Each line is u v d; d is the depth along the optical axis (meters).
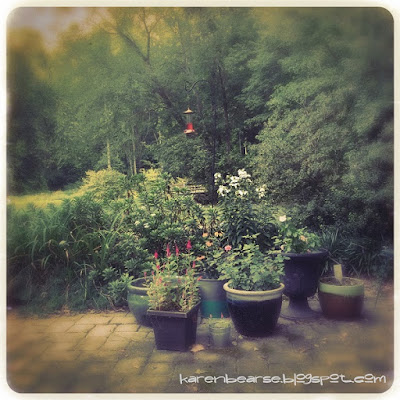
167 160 12.89
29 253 4.85
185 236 4.86
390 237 5.28
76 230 5.09
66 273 4.79
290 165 6.59
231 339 3.66
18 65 12.06
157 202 5.24
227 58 12.23
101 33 13.05
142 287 4.11
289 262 4.14
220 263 4.19
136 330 3.93
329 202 6.03
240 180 4.99
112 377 3.04
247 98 12.40
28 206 5.88
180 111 13.52
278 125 7.62
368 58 6.34
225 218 4.70
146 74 13.20
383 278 4.97
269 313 3.60
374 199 5.47
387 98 5.86
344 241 5.52
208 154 12.26
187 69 13.19
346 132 6.34
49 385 2.97
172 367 3.17
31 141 12.94
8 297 4.59
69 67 13.14
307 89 7.67
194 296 3.73
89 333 3.87
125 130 14.34
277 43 10.62
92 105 13.91
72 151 14.20
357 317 4.06
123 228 5.10
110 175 10.52
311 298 4.80
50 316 4.32
